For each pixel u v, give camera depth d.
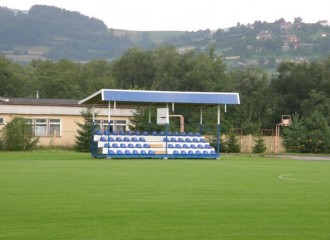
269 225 11.10
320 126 55.62
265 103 79.75
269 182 20.11
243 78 89.75
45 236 9.90
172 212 12.48
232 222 11.37
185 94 38.97
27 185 17.88
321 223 11.37
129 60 99.62
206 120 62.81
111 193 15.82
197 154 39.69
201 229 10.63
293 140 55.44
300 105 78.19
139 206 13.30
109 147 38.25
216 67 88.06
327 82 77.75
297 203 14.18
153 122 50.69
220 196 15.45
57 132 57.09
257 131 59.81
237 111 76.25
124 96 37.72
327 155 50.47
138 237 9.89
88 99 40.47
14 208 12.84
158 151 39.22
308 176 23.38
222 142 53.12
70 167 27.08
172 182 19.47
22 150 49.59
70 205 13.36
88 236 9.92
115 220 11.43
